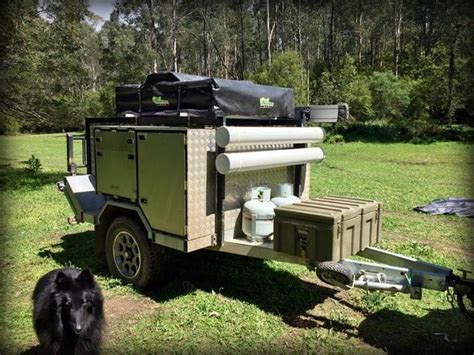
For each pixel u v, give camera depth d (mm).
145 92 4715
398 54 42562
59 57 14750
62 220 7539
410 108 30344
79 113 16391
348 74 32906
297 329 3592
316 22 49188
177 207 3721
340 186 11492
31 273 4922
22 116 15234
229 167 3551
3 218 7723
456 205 8555
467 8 27609
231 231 4121
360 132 27953
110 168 4340
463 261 5410
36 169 14836
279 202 4117
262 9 50688
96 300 3016
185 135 3564
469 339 3439
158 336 3486
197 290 4355
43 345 2912
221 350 3293
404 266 3648
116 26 41531
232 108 4234
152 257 4195
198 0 46875
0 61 13227
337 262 3303
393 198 9789
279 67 30594
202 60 52062
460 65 27672
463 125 28000
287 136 4219
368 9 48406
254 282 4559
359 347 3314
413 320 3752
